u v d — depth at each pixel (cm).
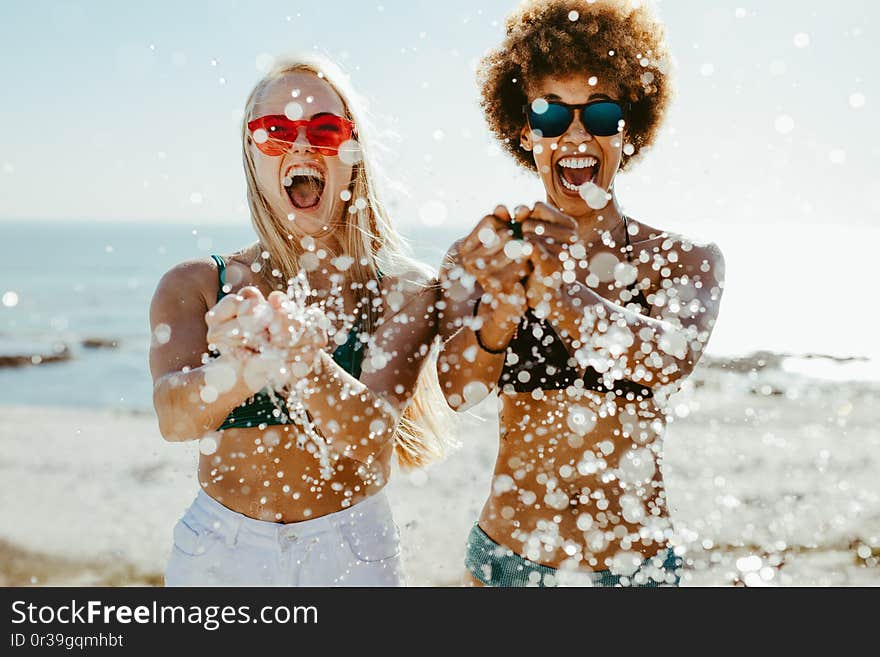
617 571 199
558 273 179
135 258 3534
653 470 202
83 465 565
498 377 202
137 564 385
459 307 206
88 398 984
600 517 200
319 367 167
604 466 200
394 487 466
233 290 196
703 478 450
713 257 207
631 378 190
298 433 186
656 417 203
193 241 5128
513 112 228
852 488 435
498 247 181
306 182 199
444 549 372
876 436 530
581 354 196
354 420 174
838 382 680
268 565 183
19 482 523
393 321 202
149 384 1102
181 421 170
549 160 206
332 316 200
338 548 187
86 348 1422
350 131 200
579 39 202
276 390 184
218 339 156
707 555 348
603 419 200
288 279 202
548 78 204
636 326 184
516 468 207
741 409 593
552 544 202
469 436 571
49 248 4153
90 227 8225
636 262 208
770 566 338
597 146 204
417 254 219
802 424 558
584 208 207
